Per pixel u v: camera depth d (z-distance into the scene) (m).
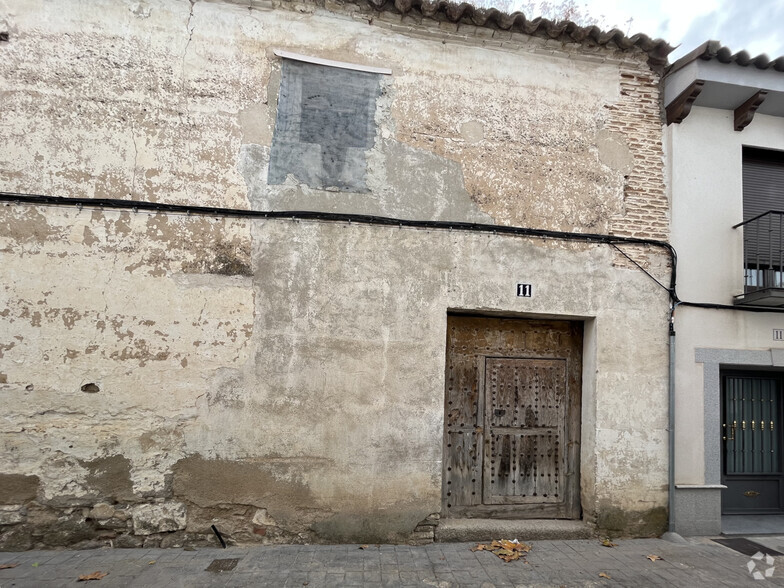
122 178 4.62
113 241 4.55
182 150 4.74
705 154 5.66
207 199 4.74
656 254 5.39
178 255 4.63
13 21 4.58
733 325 5.50
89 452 4.39
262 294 4.72
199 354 4.59
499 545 4.70
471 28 5.22
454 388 5.28
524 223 5.20
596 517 5.00
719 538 5.16
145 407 4.48
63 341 4.41
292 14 5.04
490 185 5.20
